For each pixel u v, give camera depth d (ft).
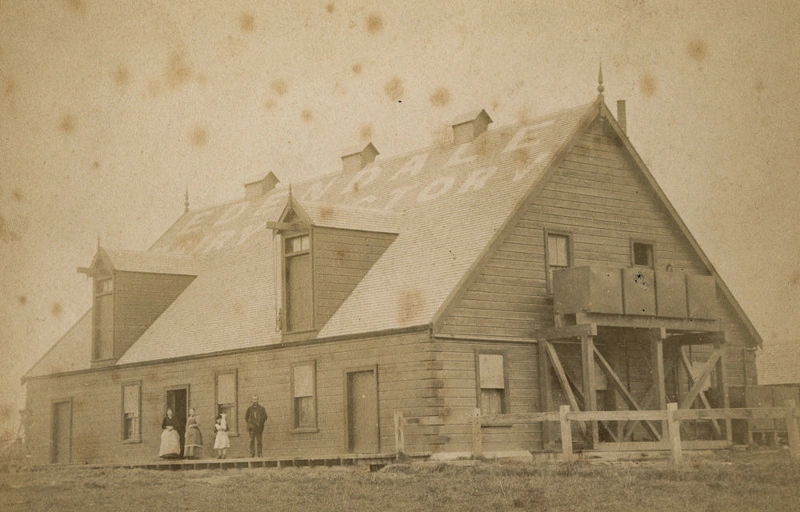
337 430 90.38
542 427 88.94
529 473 65.31
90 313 131.44
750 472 61.93
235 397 101.91
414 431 83.20
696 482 59.47
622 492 56.39
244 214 132.26
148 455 111.96
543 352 88.53
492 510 53.06
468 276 85.56
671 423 67.56
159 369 111.86
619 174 98.63
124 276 120.06
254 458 89.25
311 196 122.52
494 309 87.20
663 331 88.02
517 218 89.66
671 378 98.12
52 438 124.47
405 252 95.71
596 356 87.81
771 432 94.68
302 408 94.84
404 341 85.15
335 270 95.81
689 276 91.15
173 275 123.13
